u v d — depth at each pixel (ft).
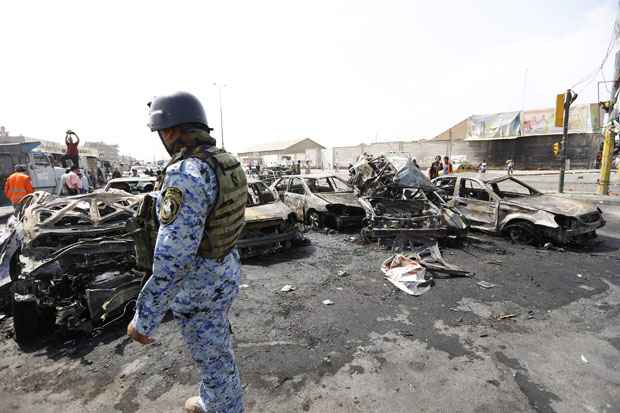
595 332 10.39
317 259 18.22
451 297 13.14
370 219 20.86
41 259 10.94
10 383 8.48
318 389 8.00
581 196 36.94
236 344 10.04
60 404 7.68
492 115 84.74
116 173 54.24
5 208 34.45
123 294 10.87
